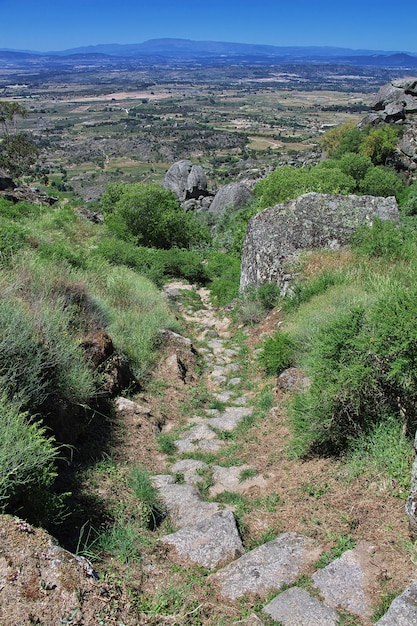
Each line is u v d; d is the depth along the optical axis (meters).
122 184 27.06
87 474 4.30
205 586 3.15
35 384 4.42
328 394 4.41
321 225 10.80
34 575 2.50
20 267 7.28
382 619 2.61
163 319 9.27
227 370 8.07
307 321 7.33
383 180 24.16
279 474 4.55
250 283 11.66
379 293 6.52
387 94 34.91
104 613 2.51
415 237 9.75
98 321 7.22
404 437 4.04
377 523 3.47
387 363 4.25
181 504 4.16
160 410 6.31
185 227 22.52
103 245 15.71
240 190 30.39
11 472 3.00
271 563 3.29
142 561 3.33
